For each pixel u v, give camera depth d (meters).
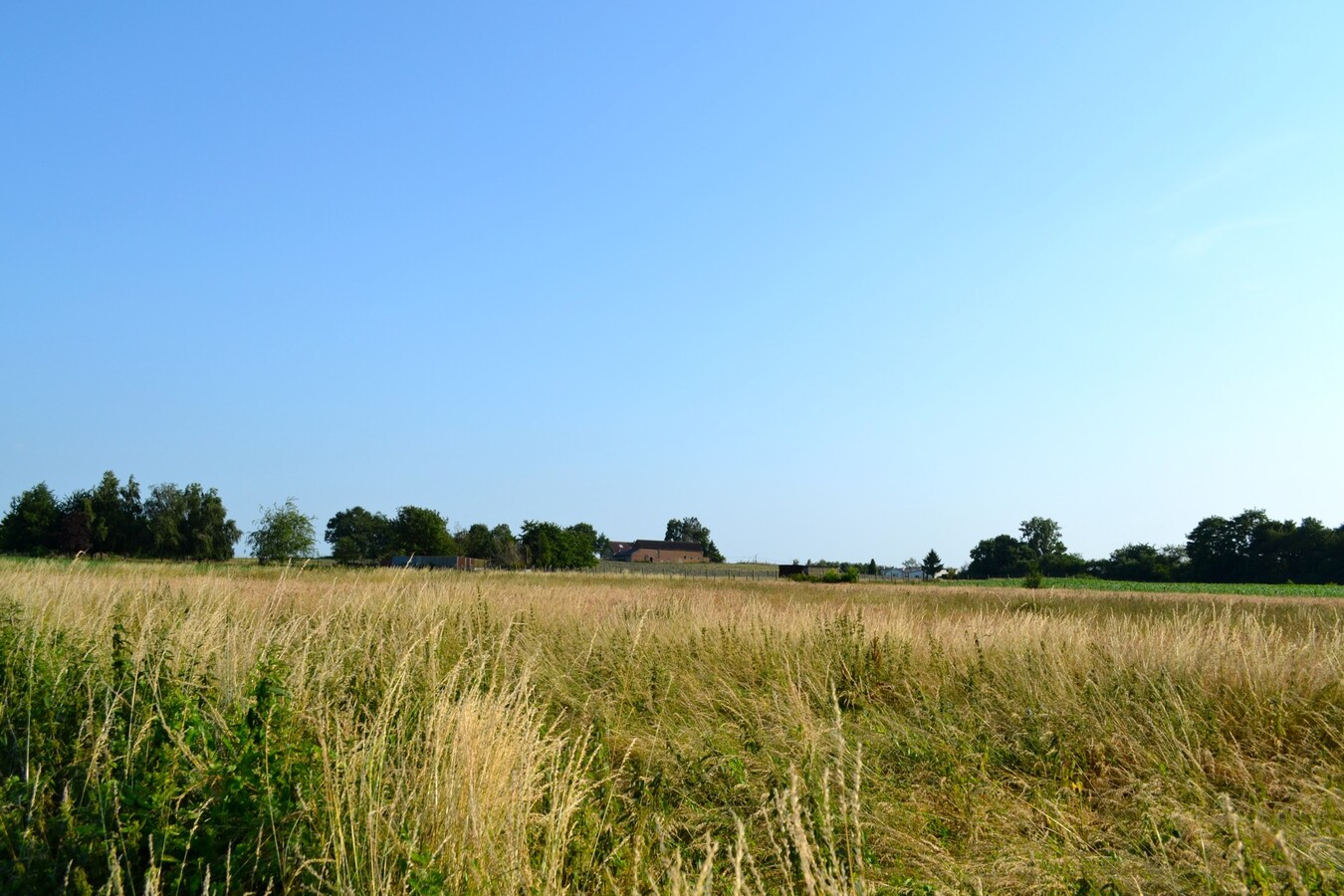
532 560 83.69
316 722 4.62
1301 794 4.81
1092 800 5.21
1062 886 3.89
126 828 3.52
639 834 3.98
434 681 5.79
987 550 123.38
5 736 5.04
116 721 4.84
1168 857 4.18
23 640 6.45
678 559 148.00
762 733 6.25
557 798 4.13
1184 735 5.78
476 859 3.45
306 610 10.41
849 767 5.40
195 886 3.28
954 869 4.11
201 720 4.64
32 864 3.41
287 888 3.41
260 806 3.84
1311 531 94.75
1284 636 9.59
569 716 7.03
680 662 8.88
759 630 9.80
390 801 3.97
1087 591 54.56
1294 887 3.35
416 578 15.98
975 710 6.95
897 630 9.53
